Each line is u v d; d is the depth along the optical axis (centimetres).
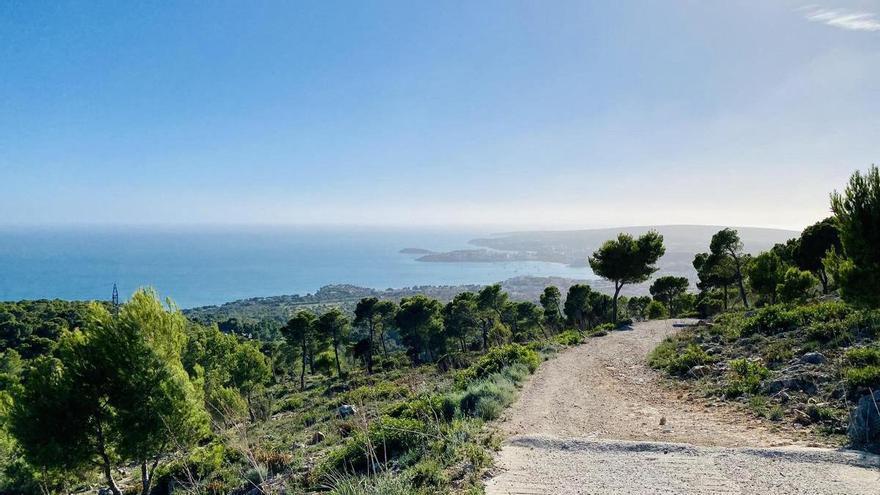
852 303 1249
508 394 1483
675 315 5538
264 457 1203
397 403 1777
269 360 6047
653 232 4100
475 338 7088
